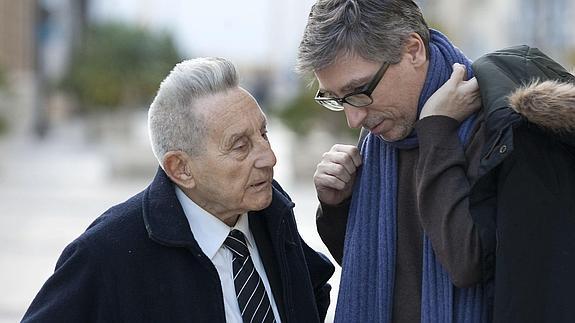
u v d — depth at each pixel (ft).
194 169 8.04
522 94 7.49
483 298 8.16
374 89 8.12
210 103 7.89
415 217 8.64
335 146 9.28
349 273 8.79
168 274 8.04
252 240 8.68
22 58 155.02
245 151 7.98
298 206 39.50
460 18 101.71
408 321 8.55
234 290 8.39
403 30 8.11
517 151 7.61
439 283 8.29
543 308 7.48
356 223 8.86
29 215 37.35
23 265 27.50
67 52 93.45
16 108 67.87
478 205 7.85
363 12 8.00
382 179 8.80
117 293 7.95
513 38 79.56
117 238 8.03
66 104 127.65
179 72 8.02
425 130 8.22
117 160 54.08
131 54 76.18
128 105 78.48
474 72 8.25
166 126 8.02
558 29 70.38
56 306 7.87
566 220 7.54
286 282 8.60
